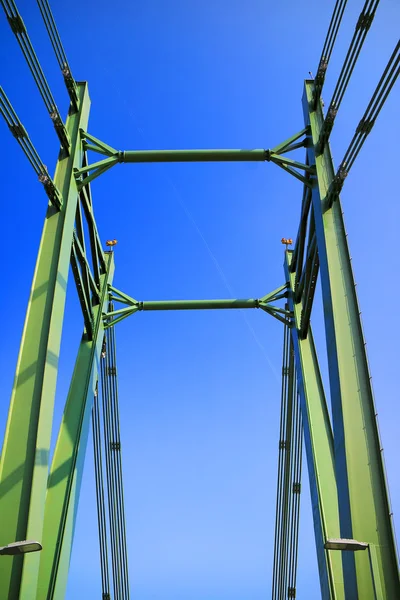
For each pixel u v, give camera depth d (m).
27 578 14.65
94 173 21.42
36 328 17.75
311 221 23.28
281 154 22.22
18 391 16.70
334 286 18.69
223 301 28.44
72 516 20.59
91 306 25.27
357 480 15.74
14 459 15.77
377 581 14.30
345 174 19.73
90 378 24.03
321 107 22.64
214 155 22.12
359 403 16.77
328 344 18.28
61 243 19.31
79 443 21.97
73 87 22.38
